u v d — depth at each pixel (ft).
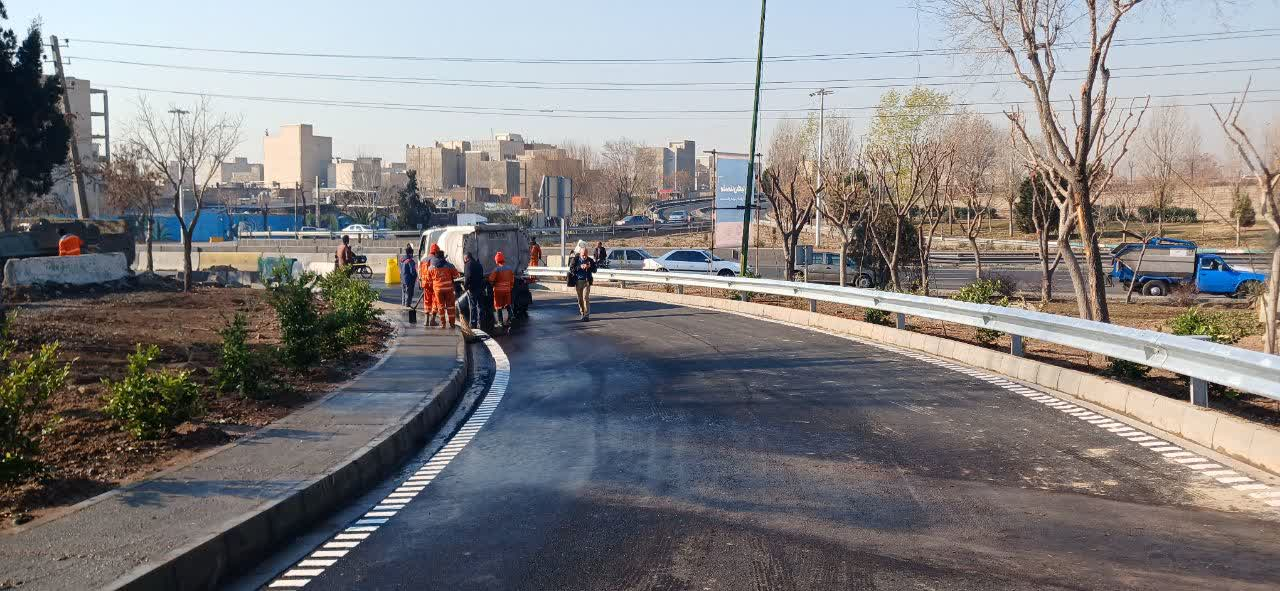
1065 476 25.82
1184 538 20.16
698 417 35.37
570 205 127.95
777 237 209.46
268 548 21.52
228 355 36.70
